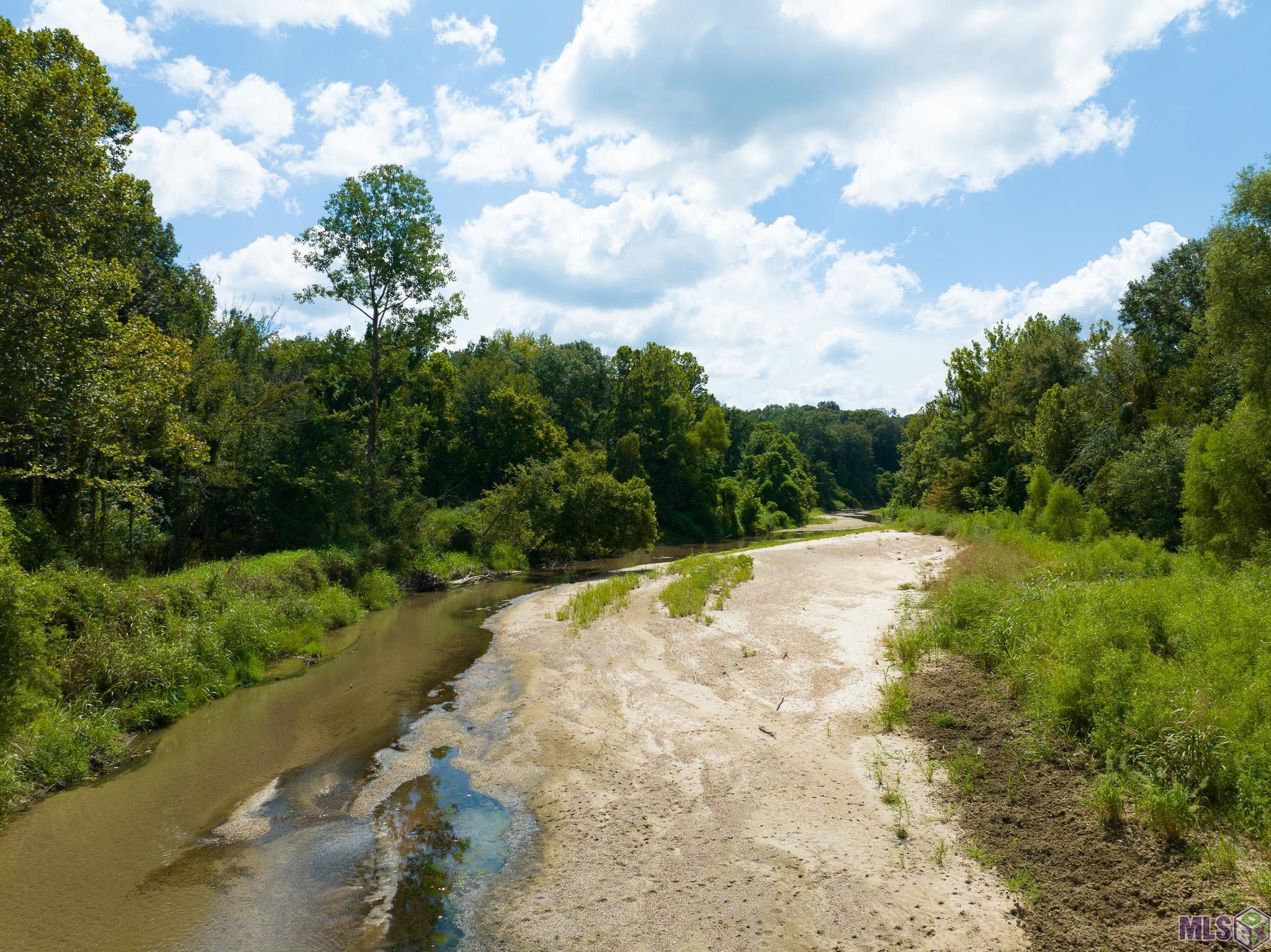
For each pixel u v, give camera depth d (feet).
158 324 81.41
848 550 89.71
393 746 31.71
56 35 49.73
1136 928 15.58
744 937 16.43
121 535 59.52
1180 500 65.41
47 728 29.60
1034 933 15.94
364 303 100.01
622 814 23.08
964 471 145.48
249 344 105.91
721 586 62.08
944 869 18.63
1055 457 106.11
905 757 25.57
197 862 22.18
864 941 16.03
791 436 338.34
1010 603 37.73
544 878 19.77
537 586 86.17
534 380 195.83
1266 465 52.11
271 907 19.45
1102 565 50.85
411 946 17.24
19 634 28.45
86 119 45.09
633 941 16.61
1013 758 24.04
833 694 32.83
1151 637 29.30
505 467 144.46
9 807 25.98
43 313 41.34
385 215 98.12
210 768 30.04
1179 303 112.88
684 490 201.16
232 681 42.04
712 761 26.50
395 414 117.39
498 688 38.96
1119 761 21.89
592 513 107.24
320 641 53.01
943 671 33.96
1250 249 56.39
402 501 93.40
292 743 32.83
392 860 21.61
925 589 55.72
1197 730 20.61
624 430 201.67
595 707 33.76
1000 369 147.54
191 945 17.93
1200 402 82.23
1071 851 18.60
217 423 76.28
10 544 29.96
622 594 63.62
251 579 54.29
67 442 50.52
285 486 83.66
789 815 21.95
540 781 26.27
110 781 28.94
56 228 43.04
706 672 37.76
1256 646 25.70
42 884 21.03
